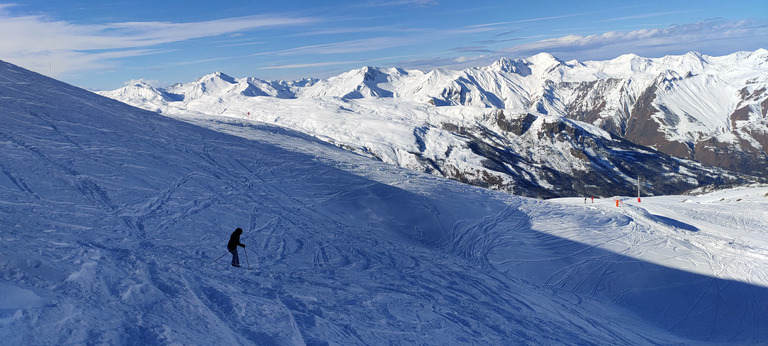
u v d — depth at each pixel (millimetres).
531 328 17844
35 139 28234
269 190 35094
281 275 16922
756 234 44781
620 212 48031
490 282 25656
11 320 6125
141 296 9266
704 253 35969
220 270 15094
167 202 26062
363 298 15570
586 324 22438
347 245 26547
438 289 20578
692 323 27297
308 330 10164
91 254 11852
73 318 6980
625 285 31281
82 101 40594
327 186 40219
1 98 33219
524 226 40688
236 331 8789
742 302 28984
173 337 7262
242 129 60375
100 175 26391
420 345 11891
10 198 19250
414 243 34031
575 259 34562
